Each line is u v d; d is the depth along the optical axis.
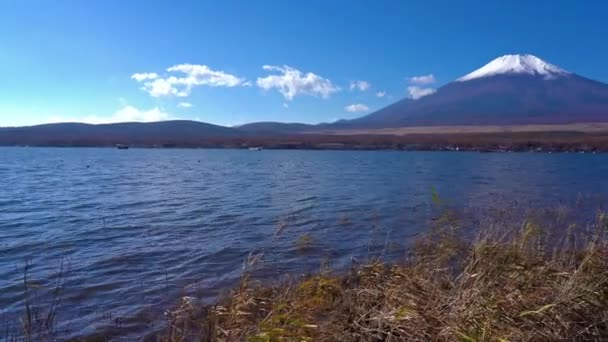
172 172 55.75
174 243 15.70
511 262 7.56
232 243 15.52
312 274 10.89
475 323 5.66
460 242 10.19
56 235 17.19
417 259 9.59
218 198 29.25
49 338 7.87
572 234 11.55
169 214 22.61
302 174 52.12
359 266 10.79
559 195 29.47
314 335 6.09
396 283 7.63
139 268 12.52
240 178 46.38
